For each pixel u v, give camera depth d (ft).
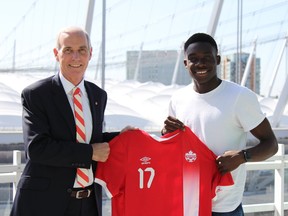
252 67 132.98
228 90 8.88
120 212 9.21
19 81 96.53
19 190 8.37
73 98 8.63
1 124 59.21
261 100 117.29
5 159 45.73
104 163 9.00
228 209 9.02
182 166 9.16
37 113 8.29
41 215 8.21
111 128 67.26
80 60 8.43
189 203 9.11
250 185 14.44
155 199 9.19
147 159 9.20
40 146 8.08
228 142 8.93
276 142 9.00
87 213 8.70
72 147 8.20
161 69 149.89
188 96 9.34
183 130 9.14
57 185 8.34
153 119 78.54
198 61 8.81
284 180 14.88
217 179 9.00
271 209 14.66
